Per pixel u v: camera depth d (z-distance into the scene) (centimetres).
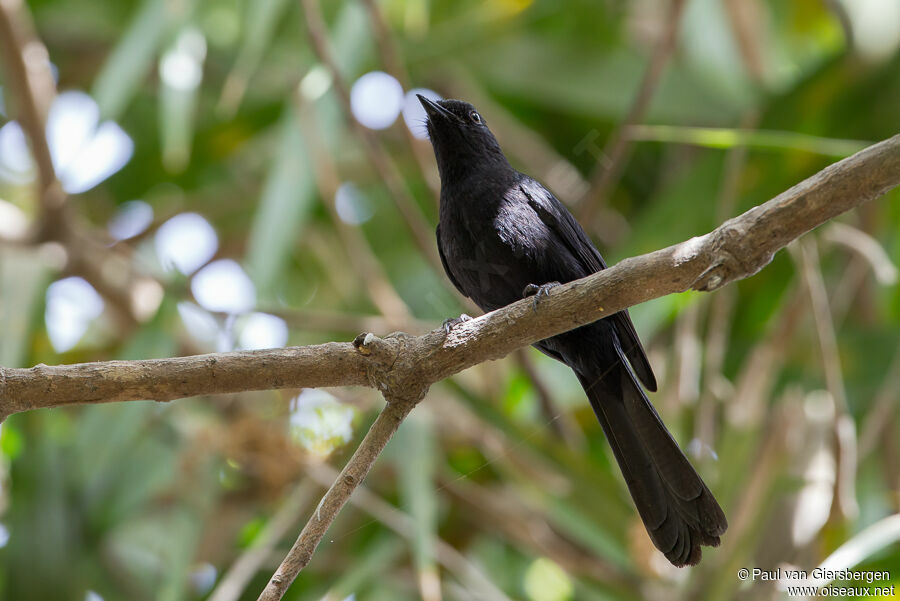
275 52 1438
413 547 963
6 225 1266
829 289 1273
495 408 1045
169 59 1112
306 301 1473
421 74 1397
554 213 909
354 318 1122
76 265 1264
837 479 939
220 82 1438
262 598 582
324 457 988
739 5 1271
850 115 1132
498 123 1447
